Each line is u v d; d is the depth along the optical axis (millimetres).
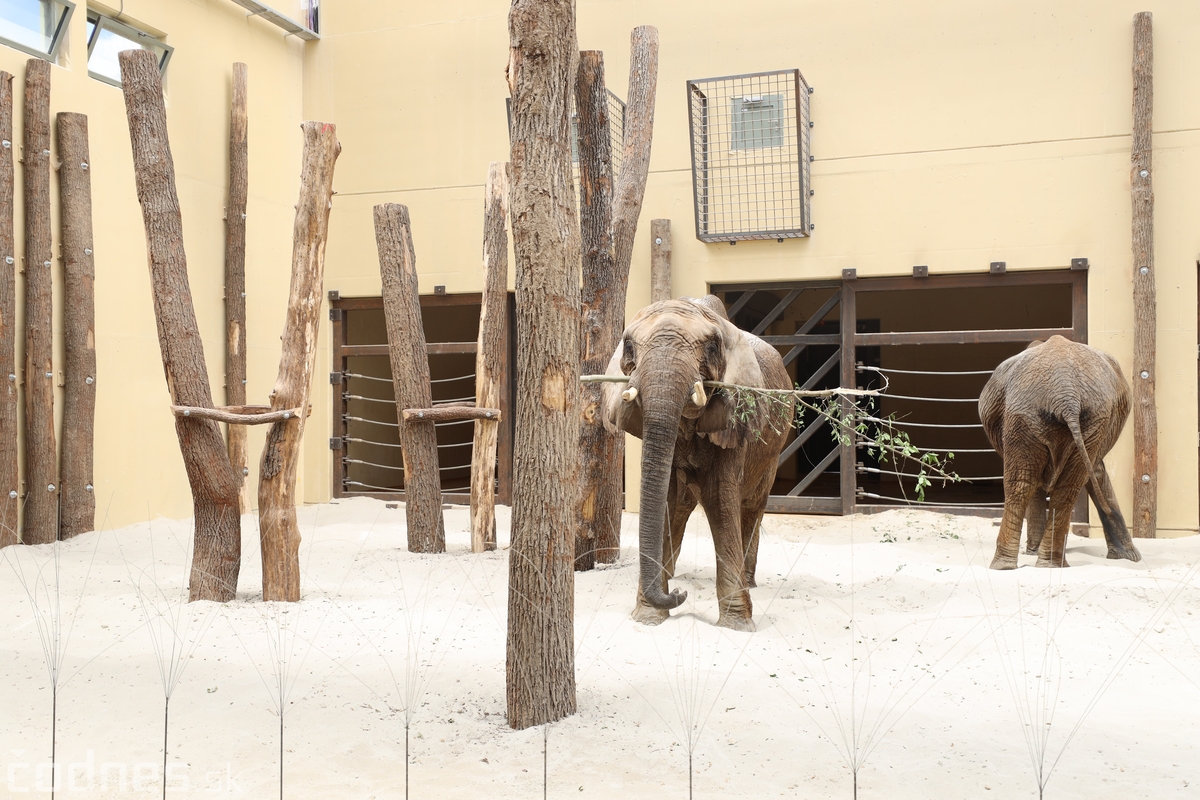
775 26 12141
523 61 4312
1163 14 10844
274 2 13250
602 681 4832
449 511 12898
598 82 8500
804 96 11922
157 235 6855
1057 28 11195
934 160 11578
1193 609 6301
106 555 9094
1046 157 11203
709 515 6066
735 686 4723
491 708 4469
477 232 13297
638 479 12289
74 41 10320
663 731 4125
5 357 9148
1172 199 10758
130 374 10977
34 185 9562
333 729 4184
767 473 6895
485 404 9609
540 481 4293
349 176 13875
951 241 11508
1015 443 7852
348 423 14133
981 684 4812
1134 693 4668
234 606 6605
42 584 7531
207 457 6801
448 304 13531
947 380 17750
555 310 4340
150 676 4918
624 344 5812
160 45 11648
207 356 12156
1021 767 3691
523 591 4270
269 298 13305
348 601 6844
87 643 5605
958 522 11070
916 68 11664
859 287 11961
